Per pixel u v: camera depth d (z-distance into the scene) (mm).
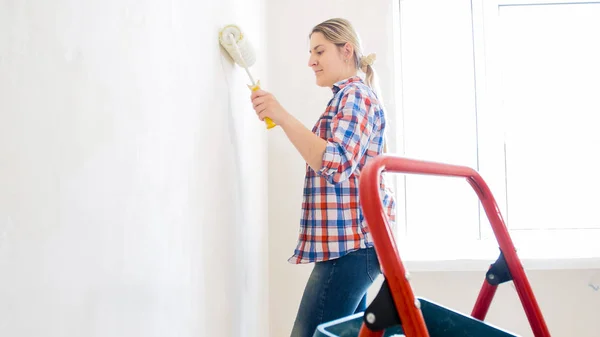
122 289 401
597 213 1695
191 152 630
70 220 317
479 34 1711
